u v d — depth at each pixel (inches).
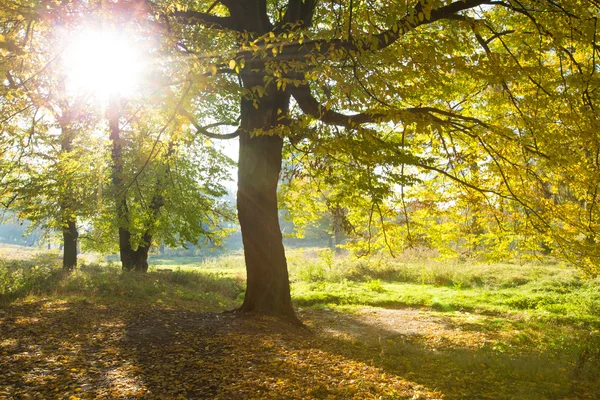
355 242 547.2
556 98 297.6
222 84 267.6
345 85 242.4
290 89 393.7
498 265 914.1
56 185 556.7
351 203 471.5
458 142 431.5
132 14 273.9
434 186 508.1
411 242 470.6
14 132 383.2
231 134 463.2
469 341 409.7
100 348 298.8
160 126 456.8
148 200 706.2
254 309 430.0
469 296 669.9
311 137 305.3
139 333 340.8
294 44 308.2
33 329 329.4
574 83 277.1
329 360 279.3
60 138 506.9
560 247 413.1
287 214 637.3
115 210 692.7
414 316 554.3
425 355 308.2
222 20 406.6
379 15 238.7
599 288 663.1
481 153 416.8
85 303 437.4
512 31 333.4
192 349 299.3
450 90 382.0
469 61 259.4
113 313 406.3
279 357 281.0
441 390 222.5
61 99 357.4
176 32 322.3
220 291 770.2
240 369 253.8
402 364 277.6
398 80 271.0
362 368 262.7
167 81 276.1
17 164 525.3
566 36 274.4
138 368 257.3
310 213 638.5
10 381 226.7
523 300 613.6
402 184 390.6
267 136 426.0
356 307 623.8
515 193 409.4
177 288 655.1
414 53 245.9
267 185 429.7
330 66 247.4
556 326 478.6
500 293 692.1
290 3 402.9
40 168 567.5
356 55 241.4
